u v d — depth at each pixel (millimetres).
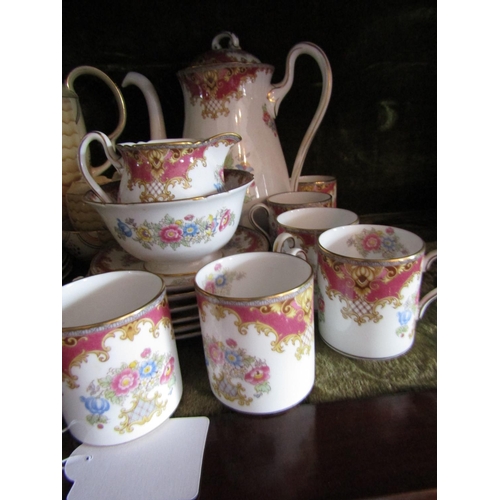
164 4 594
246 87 518
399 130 711
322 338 435
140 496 276
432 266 560
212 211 382
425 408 337
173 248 391
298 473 286
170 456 306
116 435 316
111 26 600
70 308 366
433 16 633
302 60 650
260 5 610
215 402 360
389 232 444
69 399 307
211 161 416
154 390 323
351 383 368
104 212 385
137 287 378
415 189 760
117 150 406
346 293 377
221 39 594
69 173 565
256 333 305
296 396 337
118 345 298
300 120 692
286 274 389
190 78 515
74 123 568
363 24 633
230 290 401
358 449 302
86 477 293
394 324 378
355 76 666
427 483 272
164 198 386
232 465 297
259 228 551
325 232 437
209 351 336
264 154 548
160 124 580
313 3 615
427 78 680
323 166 727
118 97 584
